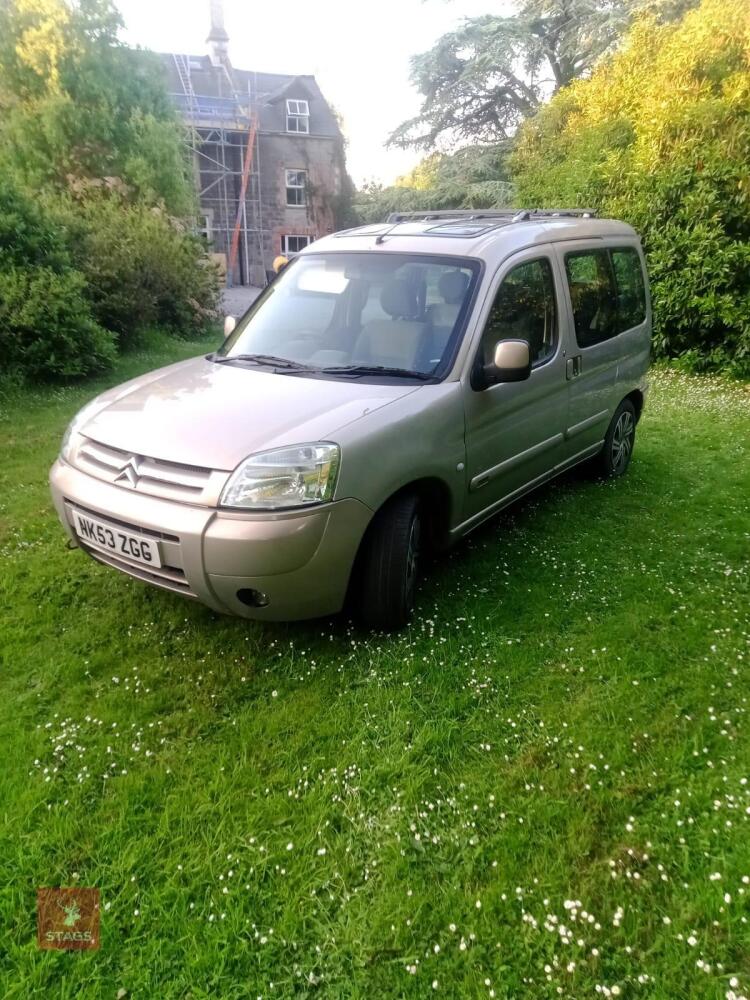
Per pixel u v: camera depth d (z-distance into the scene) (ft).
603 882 6.97
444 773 8.38
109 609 11.84
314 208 123.44
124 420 10.56
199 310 45.55
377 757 8.61
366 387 11.07
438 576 12.94
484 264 12.48
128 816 7.73
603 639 11.00
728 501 16.81
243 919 6.61
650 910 6.72
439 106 77.97
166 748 8.77
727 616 11.66
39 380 28.50
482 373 11.86
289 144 119.75
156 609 11.80
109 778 8.29
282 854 7.28
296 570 9.30
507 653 10.62
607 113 39.24
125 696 9.70
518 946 6.39
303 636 11.03
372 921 6.61
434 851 7.36
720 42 31.60
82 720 9.27
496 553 13.96
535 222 14.84
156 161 47.39
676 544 14.51
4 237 28.14
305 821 7.67
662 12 55.21
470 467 11.96
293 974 6.19
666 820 7.66
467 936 6.46
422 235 13.64
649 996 5.98
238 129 115.44
